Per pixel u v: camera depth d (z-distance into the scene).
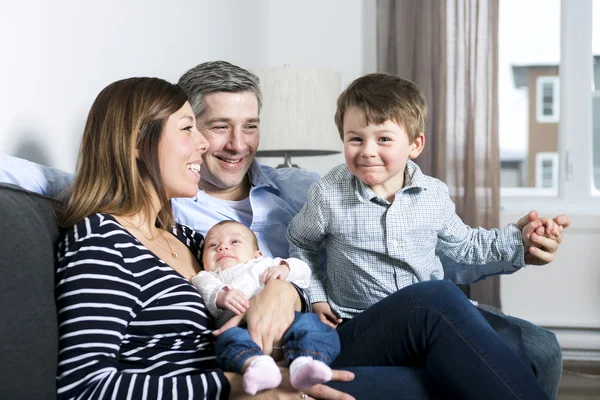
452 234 1.89
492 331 1.30
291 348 1.36
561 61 4.38
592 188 4.39
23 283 1.14
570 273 4.24
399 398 1.26
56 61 1.91
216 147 2.02
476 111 4.08
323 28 4.49
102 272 1.26
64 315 1.21
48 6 1.87
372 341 1.43
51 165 1.88
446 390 1.28
